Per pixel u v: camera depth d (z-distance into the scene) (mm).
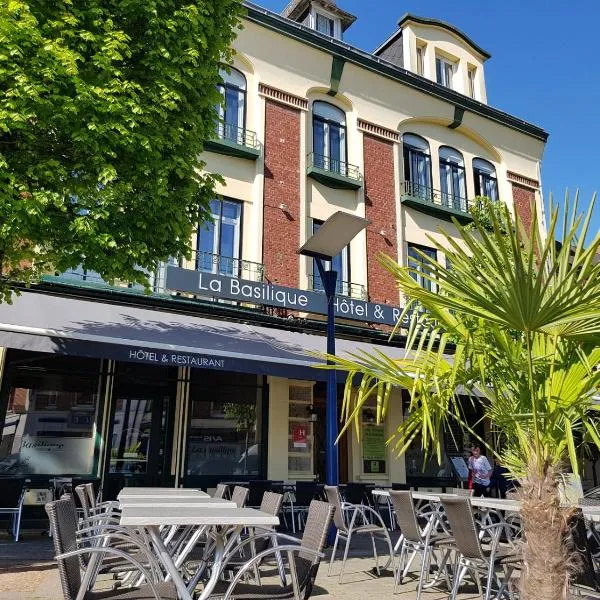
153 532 3703
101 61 7164
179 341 9477
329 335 9289
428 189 16469
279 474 12008
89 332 8773
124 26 7824
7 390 9930
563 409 3465
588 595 4363
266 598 3693
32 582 5871
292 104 14352
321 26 17312
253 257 12992
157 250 7777
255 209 13227
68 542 3723
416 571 7035
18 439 9922
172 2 7953
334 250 9273
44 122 6777
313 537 4055
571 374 3506
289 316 12766
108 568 4520
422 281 15445
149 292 7988
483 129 18125
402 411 14031
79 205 7148
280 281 13117
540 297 3053
